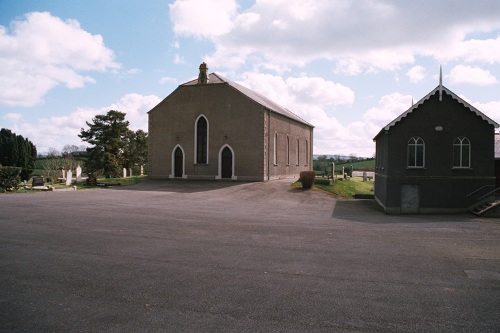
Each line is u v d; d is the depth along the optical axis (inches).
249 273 382.3
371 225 709.9
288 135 1822.1
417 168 925.8
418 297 322.3
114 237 543.2
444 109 925.8
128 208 860.0
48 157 2778.1
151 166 1684.3
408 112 929.5
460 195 918.4
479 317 283.0
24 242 498.3
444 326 266.8
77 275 364.8
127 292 320.8
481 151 914.7
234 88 1547.7
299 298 314.7
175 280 355.3
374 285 351.9
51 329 249.4
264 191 1257.4
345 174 1875.0
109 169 2101.4
